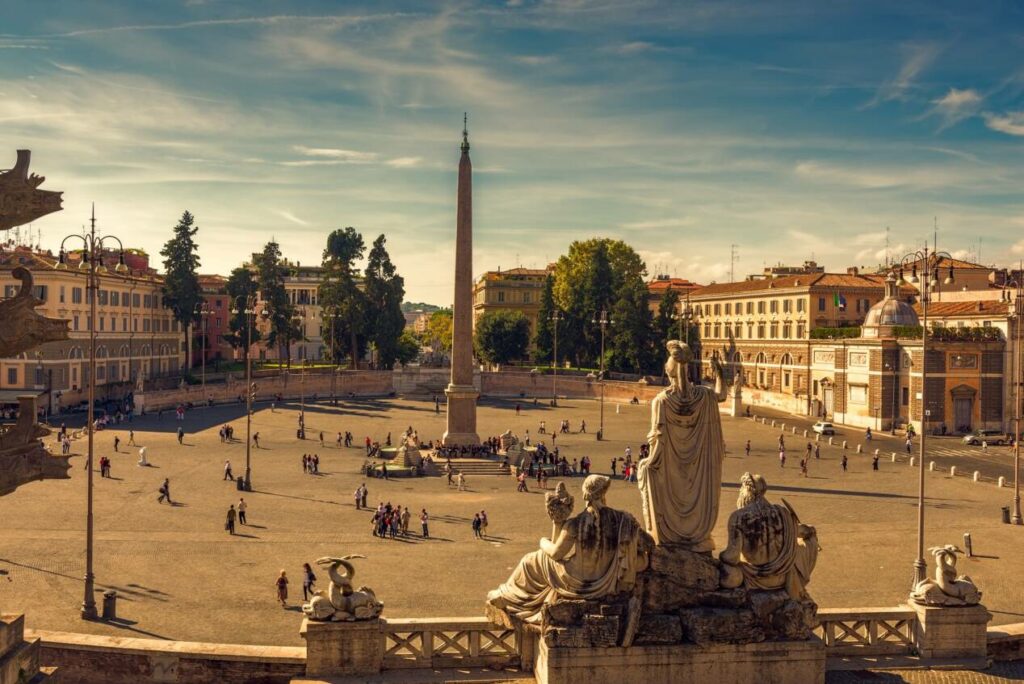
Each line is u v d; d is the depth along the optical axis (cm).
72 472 6059
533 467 6669
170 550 3972
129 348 11312
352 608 1474
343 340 13888
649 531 1457
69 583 3406
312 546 4131
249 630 2891
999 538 4425
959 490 5853
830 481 6206
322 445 7806
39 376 9344
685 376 1448
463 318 7312
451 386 7356
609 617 1355
